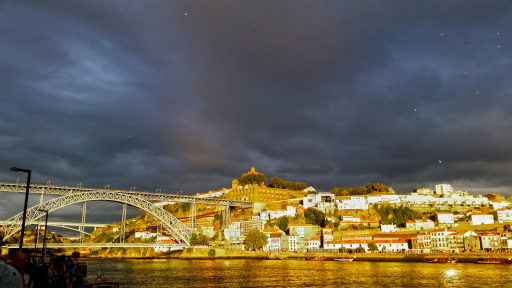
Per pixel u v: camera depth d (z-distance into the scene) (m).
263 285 101.88
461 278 110.81
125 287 98.25
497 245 178.38
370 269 141.12
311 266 158.00
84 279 64.19
